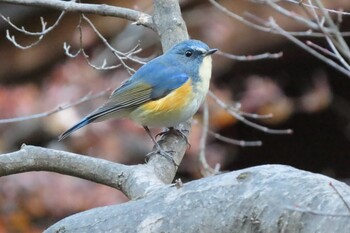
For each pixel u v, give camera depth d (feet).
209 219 15.74
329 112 55.36
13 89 49.14
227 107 32.04
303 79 53.06
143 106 27.30
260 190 15.39
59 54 51.52
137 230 16.42
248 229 15.29
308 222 14.40
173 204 16.34
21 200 44.73
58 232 17.28
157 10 28.27
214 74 50.24
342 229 13.84
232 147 53.06
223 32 48.91
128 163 45.11
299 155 55.72
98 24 49.29
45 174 45.19
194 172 45.60
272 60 51.24
